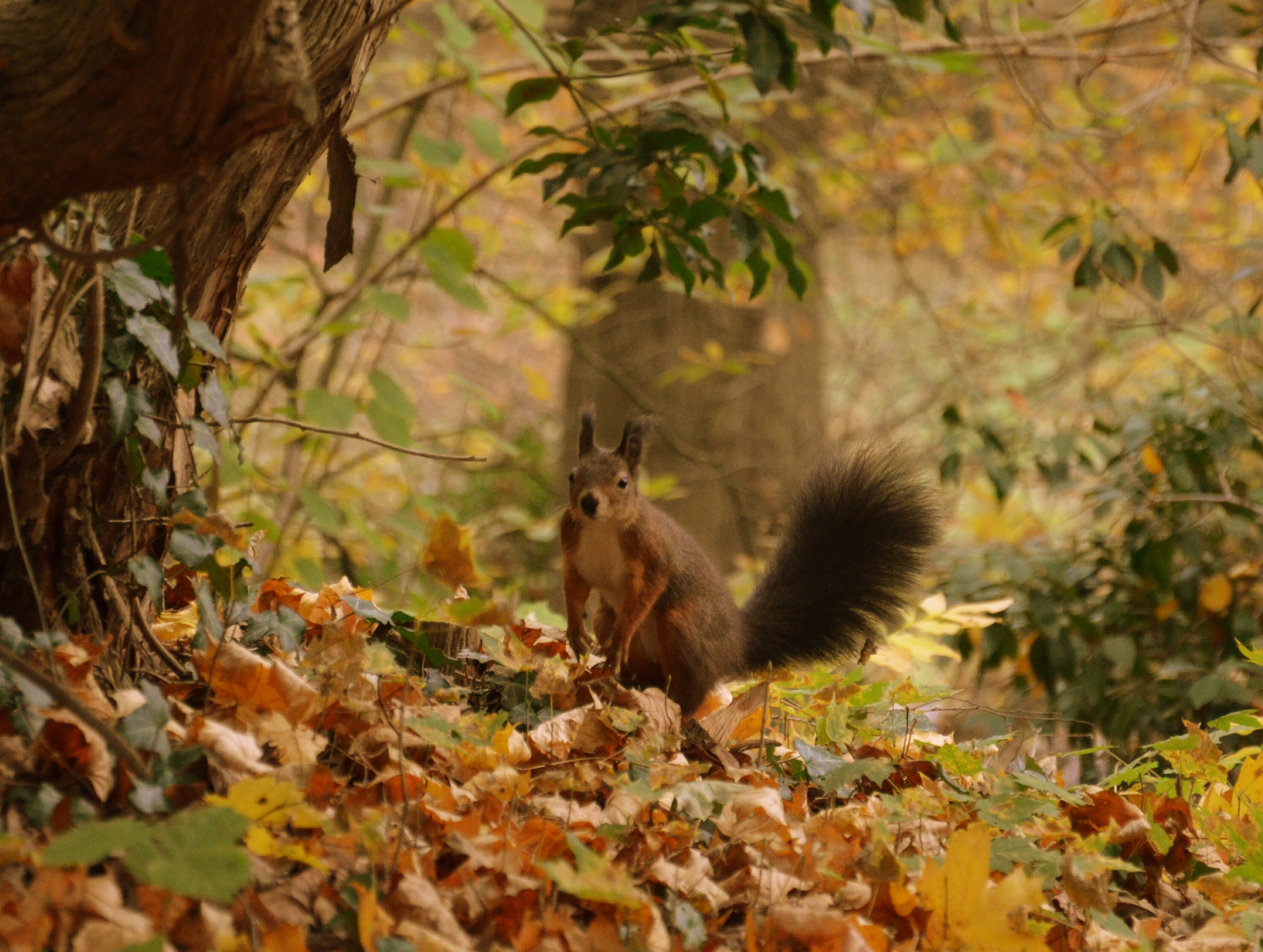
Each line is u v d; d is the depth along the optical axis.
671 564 7.97
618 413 20.81
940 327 18.06
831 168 19.62
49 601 5.30
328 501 15.02
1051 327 23.36
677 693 8.00
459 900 4.79
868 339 24.83
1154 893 6.42
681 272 8.80
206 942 4.09
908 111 20.31
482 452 21.30
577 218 8.59
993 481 12.48
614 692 6.99
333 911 4.50
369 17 6.21
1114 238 10.77
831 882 5.46
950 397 20.25
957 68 12.58
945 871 4.98
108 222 5.45
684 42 9.14
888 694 8.48
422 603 7.46
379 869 4.70
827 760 6.87
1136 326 13.27
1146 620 11.82
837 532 9.32
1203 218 19.08
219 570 5.68
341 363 21.53
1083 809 6.73
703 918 5.09
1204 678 10.47
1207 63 17.09
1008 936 4.84
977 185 18.70
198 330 5.72
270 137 5.88
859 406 28.23
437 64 15.71
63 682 4.77
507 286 17.09
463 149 12.44
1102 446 12.65
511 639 6.73
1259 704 10.76
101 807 4.59
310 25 5.86
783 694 8.86
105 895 4.03
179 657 6.21
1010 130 19.33
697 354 19.98
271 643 6.32
